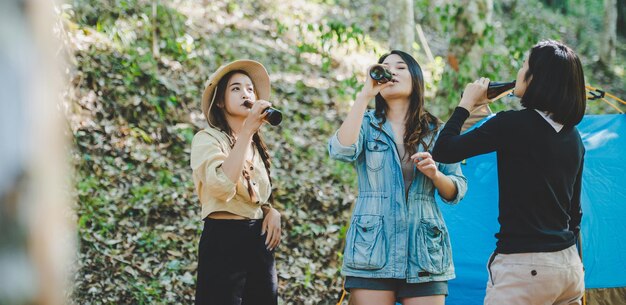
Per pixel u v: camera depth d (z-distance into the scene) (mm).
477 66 7266
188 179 6719
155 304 5023
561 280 2809
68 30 7102
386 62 3418
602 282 3965
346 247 3273
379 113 3395
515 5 17844
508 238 2863
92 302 4828
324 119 8977
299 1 13477
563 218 2889
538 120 2863
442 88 7406
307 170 7559
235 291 3188
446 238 3309
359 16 13984
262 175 3361
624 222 4004
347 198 7133
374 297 3189
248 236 3258
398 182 3262
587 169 4062
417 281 3168
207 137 3260
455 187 3312
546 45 2912
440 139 3080
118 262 5289
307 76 10164
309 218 6660
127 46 7965
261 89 3549
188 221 6102
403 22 8969
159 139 7117
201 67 8781
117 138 6797
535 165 2832
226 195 3059
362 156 3363
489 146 2914
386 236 3207
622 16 19281
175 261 5551
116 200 6031
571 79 2852
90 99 6930
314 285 5660
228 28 10711
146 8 9016
